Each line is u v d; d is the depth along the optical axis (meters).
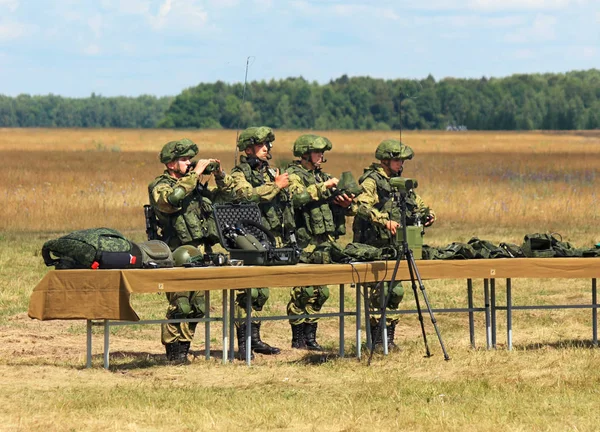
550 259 20.00
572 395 16.45
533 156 121.38
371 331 21.16
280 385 17.53
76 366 18.94
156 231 19.89
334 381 17.84
